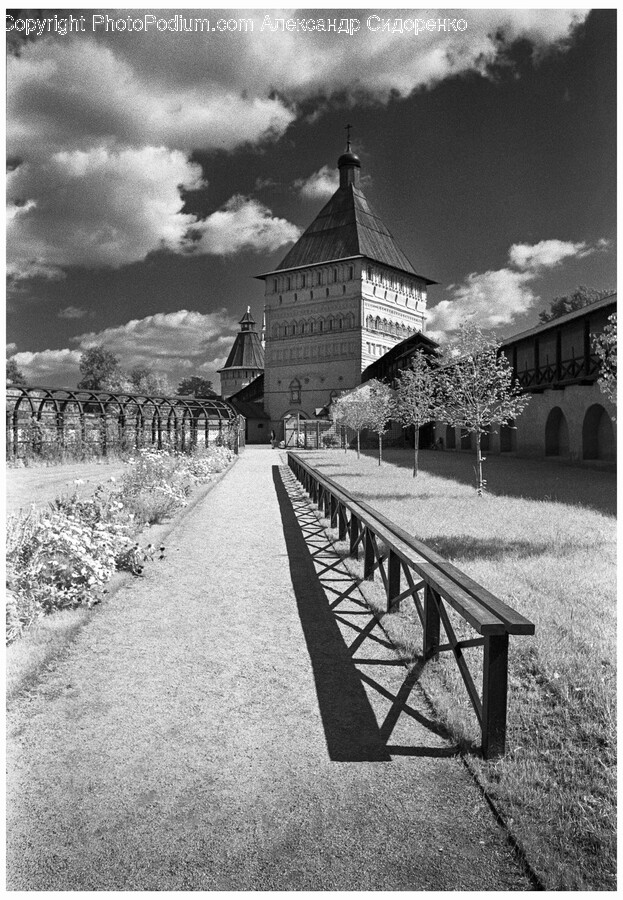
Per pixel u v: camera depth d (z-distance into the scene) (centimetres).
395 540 694
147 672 564
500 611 439
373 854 336
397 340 8131
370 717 481
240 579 869
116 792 391
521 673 533
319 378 7806
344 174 8412
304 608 745
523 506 1455
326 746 440
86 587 727
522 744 431
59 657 593
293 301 8031
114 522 960
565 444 2973
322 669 570
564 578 795
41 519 768
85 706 500
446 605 712
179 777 406
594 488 1842
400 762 420
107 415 3316
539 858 328
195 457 2580
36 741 448
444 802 379
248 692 524
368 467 2902
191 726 469
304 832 354
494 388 1891
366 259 7531
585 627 621
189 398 3975
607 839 339
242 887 313
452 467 2761
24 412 2858
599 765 404
